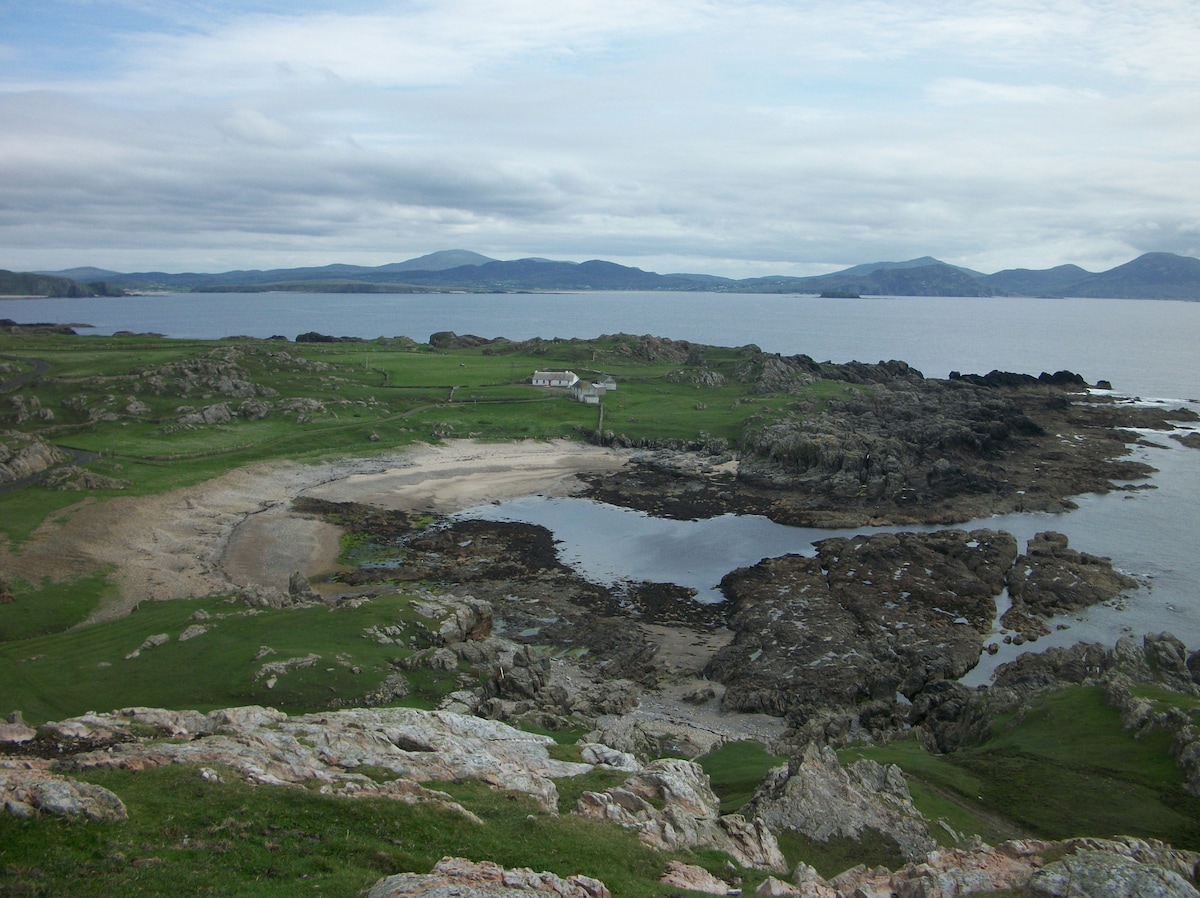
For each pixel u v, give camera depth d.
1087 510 125.56
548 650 83.75
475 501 132.75
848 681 75.50
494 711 61.53
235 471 135.88
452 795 37.62
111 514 110.50
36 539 98.69
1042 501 127.50
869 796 46.91
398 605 79.44
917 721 70.62
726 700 73.75
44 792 28.70
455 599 84.75
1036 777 53.88
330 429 161.00
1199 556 106.88
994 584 97.44
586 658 82.25
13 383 172.50
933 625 87.12
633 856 34.22
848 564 101.69
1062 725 60.75
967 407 177.25
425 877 27.22
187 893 25.80
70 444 140.50
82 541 101.12
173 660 65.25
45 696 57.66
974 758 58.25
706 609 94.62
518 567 105.56
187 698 58.84
